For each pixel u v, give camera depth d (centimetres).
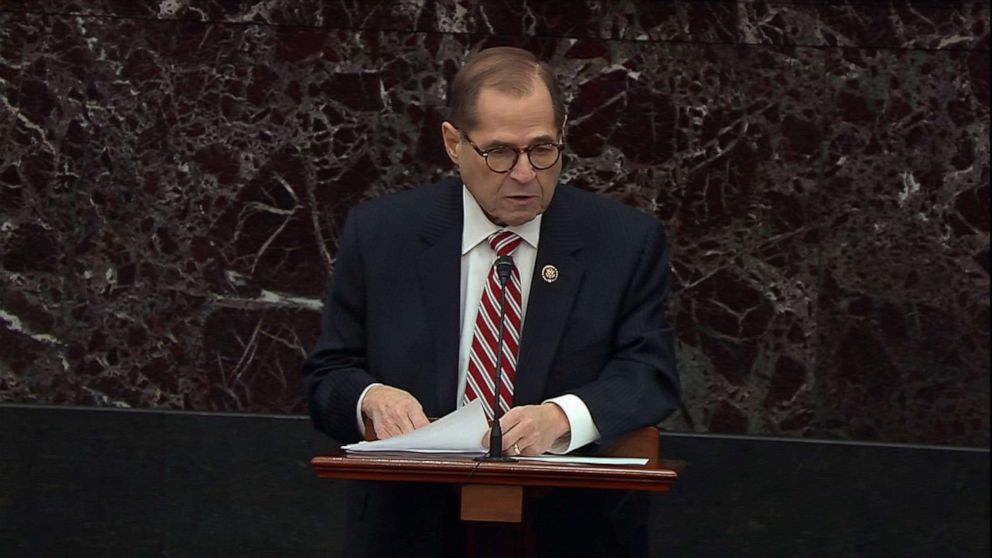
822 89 1892
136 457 1919
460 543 1233
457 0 1895
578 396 1196
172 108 1917
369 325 1298
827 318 1906
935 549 1886
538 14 1895
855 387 1911
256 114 1914
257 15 1906
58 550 1920
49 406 1923
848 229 1900
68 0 1912
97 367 1939
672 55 1894
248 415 1914
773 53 1892
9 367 1941
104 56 1916
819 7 1883
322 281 1922
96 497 1919
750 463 1897
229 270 1925
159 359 1936
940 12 1886
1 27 1917
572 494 1234
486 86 1198
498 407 1233
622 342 1277
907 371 1908
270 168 1919
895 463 1891
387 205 1337
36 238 1931
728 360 1911
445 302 1276
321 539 1905
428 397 1260
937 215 1898
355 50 1909
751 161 1898
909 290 1903
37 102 1920
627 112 1900
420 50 1906
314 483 1906
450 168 1908
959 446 1903
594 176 1900
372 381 1249
